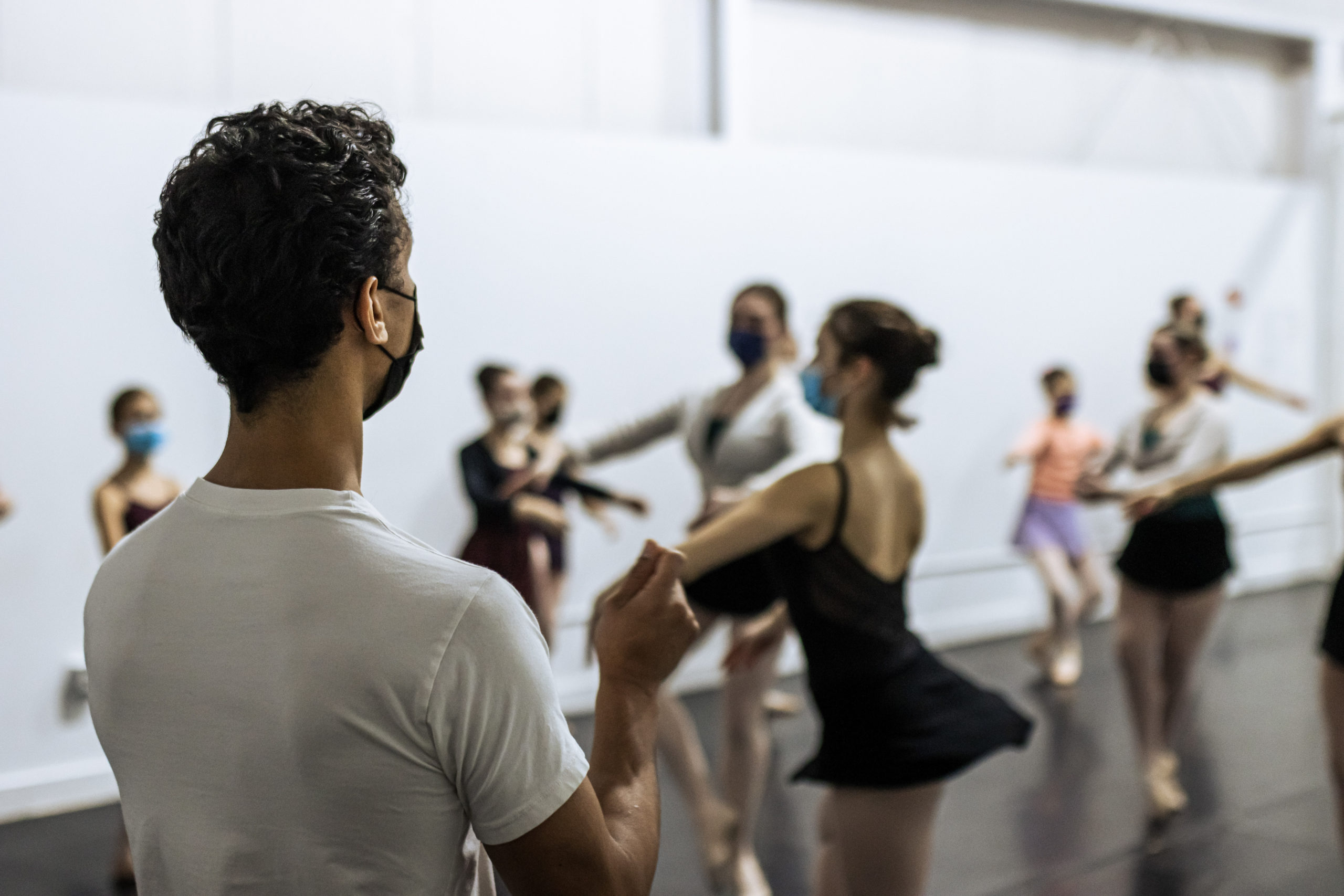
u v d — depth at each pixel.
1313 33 8.02
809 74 6.30
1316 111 8.14
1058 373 5.89
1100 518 7.14
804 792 4.17
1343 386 8.07
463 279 4.97
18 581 4.07
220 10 4.76
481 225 5.00
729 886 3.36
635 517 5.43
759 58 6.14
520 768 0.77
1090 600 5.88
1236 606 7.42
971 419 6.48
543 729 0.78
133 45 4.58
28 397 4.08
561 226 5.19
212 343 0.80
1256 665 5.93
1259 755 4.48
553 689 0.80
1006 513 6.64
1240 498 7.83
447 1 5.25
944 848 3.63
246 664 0.77
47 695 4.14
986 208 6.48
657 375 5.46
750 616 3.01
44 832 3.91
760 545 1.94
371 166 0.81
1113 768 4.36
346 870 0.77
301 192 0.77
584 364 5.27
